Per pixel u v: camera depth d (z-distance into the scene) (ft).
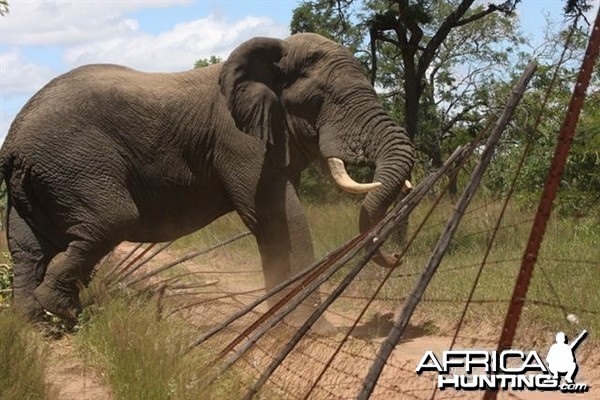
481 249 38.83
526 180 47.55
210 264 47.78
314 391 22.81
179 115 31.81
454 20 52.49
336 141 31.32
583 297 27.68
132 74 33.01
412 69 53.01
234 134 31.63
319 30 59.77
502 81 101.14
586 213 39.70
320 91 31.73
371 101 31.45
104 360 24.95
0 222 52.21
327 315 33.63
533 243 13.38
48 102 31.35
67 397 22.86
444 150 102.22
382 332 30.45
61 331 30.01
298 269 31.37
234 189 31.71
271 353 26.45
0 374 22.15
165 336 24.98
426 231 43.27
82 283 30.89
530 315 27.45
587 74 12.85
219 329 24.81
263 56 31.94
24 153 30.96
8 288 33.37
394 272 35.27
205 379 21.71
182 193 32.19
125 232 31.17
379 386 23.38
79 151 30.81
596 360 24.95
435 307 31.27
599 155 42.19
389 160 30.60
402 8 52.19
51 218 31.65
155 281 41.39
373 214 30.25
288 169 32.22
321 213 53.72
